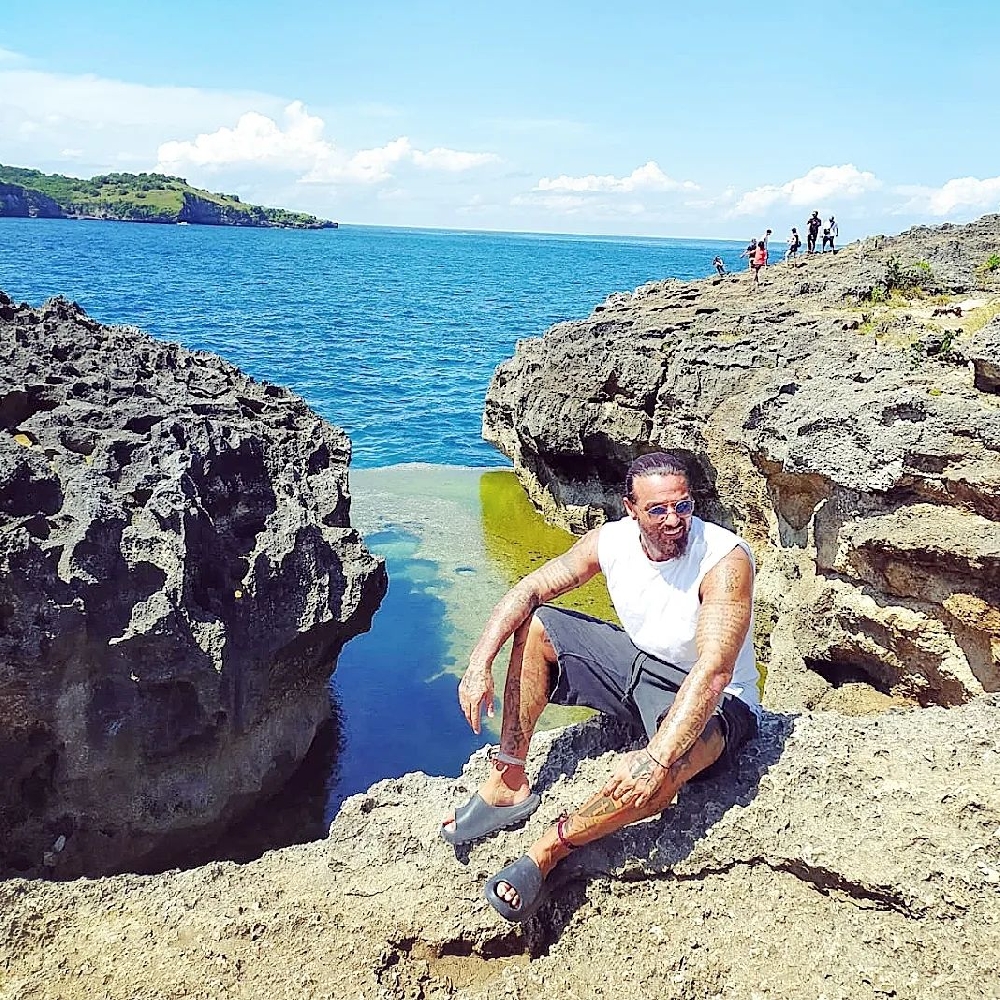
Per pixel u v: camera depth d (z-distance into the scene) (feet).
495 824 9.20
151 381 20.07
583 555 9.29
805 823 8.66
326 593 16.74
